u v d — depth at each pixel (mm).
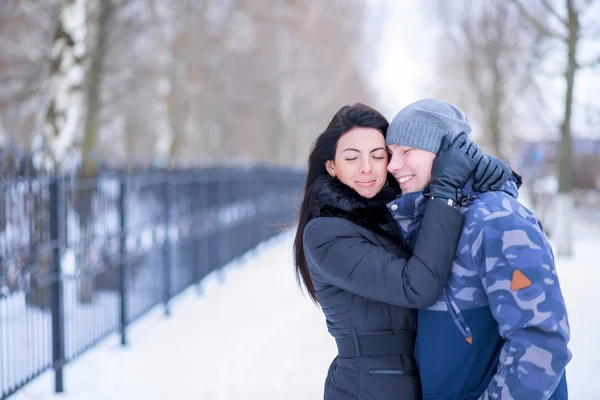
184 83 22984
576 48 13023
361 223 2424
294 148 36250
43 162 5539
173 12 20562
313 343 6812
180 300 9430
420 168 2338
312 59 34250
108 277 6715
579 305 8055
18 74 15406
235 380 5629
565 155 13352
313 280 2510
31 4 14422
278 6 30125
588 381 5098
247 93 30938
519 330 1967
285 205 19188
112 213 6828
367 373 2375
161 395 5312
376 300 2350
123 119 27078
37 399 5223
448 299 2189
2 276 4613
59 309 5410
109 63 17859
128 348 6828
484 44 18281
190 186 9586
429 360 2236
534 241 2021
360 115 2518
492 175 2211
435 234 2160
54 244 5371
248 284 10617
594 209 30094
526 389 1934
